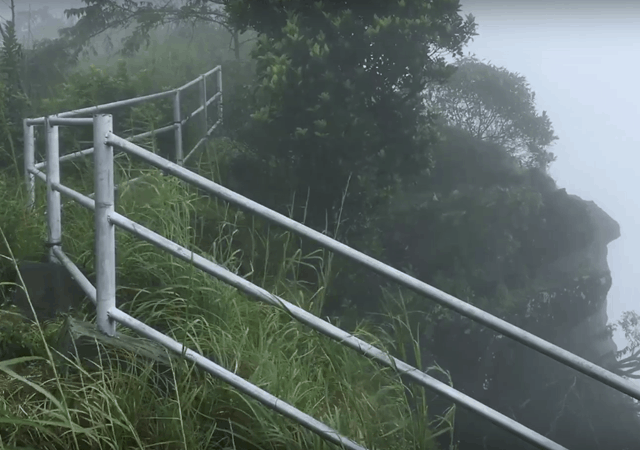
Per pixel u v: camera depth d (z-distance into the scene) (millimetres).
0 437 2410
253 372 3066
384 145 8195
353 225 8039
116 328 3223
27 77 12266
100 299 2881
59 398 2602
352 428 2893
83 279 3416
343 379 3238
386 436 2990
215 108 9273
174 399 2752
